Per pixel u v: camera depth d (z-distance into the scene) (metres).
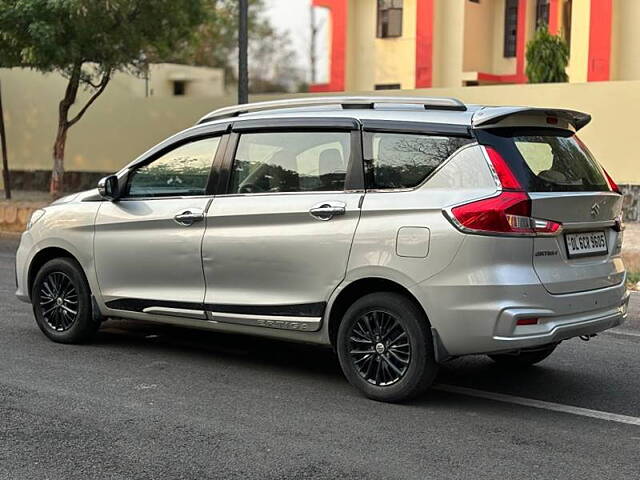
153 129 20.66
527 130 5.41
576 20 21.41
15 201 18.34
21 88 22.48
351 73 28.50
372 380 5.53
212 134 6.30
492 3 27.36
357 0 28.22
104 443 4.71
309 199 5.68
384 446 4.70
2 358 6.56
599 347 7.35
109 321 8.02
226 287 6.04
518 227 4.99
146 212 6.45
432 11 26.41
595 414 5.38
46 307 7.11
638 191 15.07
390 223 5.31
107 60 15.41
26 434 4.84
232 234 5.97
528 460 4.52
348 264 5.45
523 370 6.51
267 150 5.99
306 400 5.56
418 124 5.42
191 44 17.62
